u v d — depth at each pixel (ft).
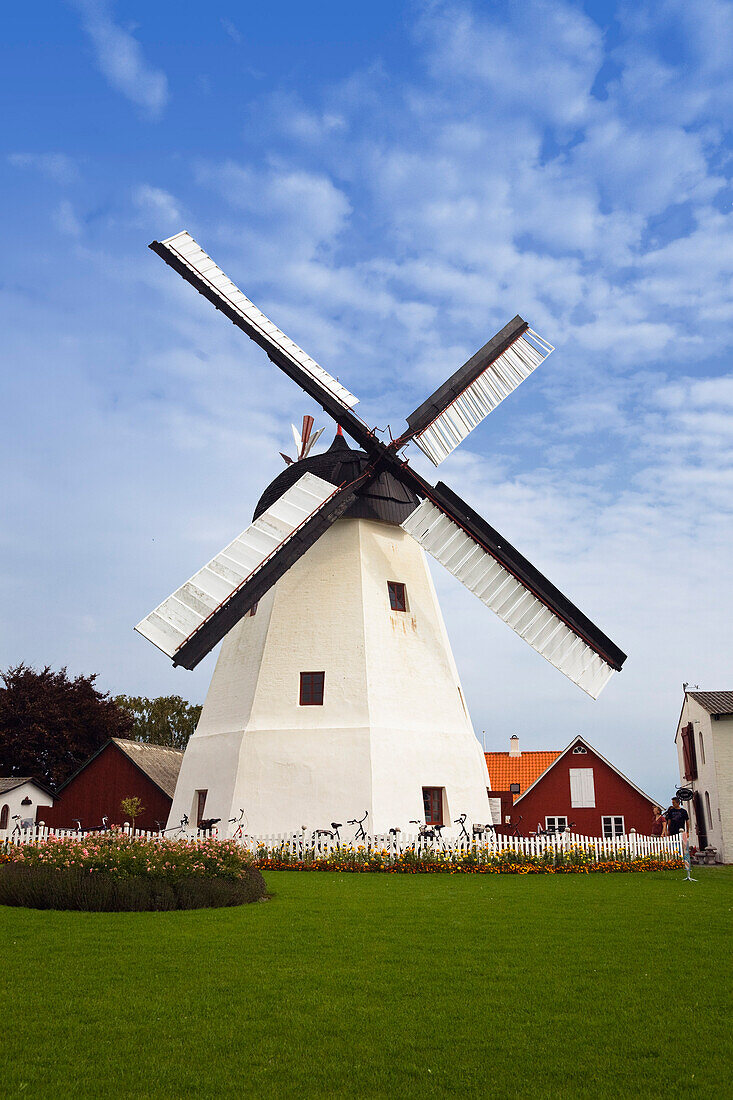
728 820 105.91
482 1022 24.36
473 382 90.43
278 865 68.49
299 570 87.45
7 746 157.28
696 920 39.81
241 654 88.43
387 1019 24.57
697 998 26.45
